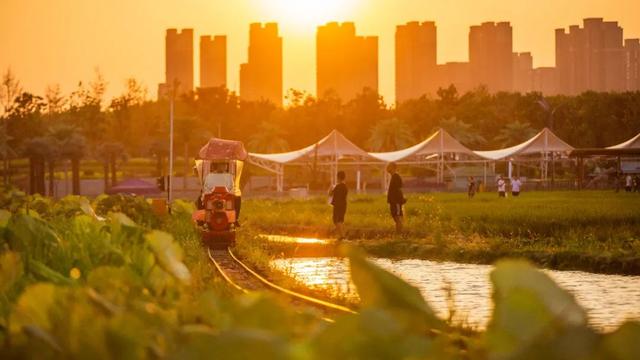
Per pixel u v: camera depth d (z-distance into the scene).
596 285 20.17
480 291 18.25
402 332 1.27
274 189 107.00
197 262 16.78
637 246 25.75
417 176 138.50
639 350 1.15
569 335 1.20
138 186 101.19
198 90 192.25
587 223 34.47
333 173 97.19
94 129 157.00
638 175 98.00
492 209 43.84
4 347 1.55
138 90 169.50
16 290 3.51
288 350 1.19
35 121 137.25
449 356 1.29
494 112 162.88
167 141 130.50
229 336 1.20
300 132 173.12
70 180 117.50
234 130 185.50
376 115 172.00
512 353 1.23
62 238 5.94
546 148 97.62
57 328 1.59
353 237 35.53
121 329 1.49
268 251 28.67
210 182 30.62
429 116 166.88
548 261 24.94
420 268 24.70
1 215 7.53
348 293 13.91
